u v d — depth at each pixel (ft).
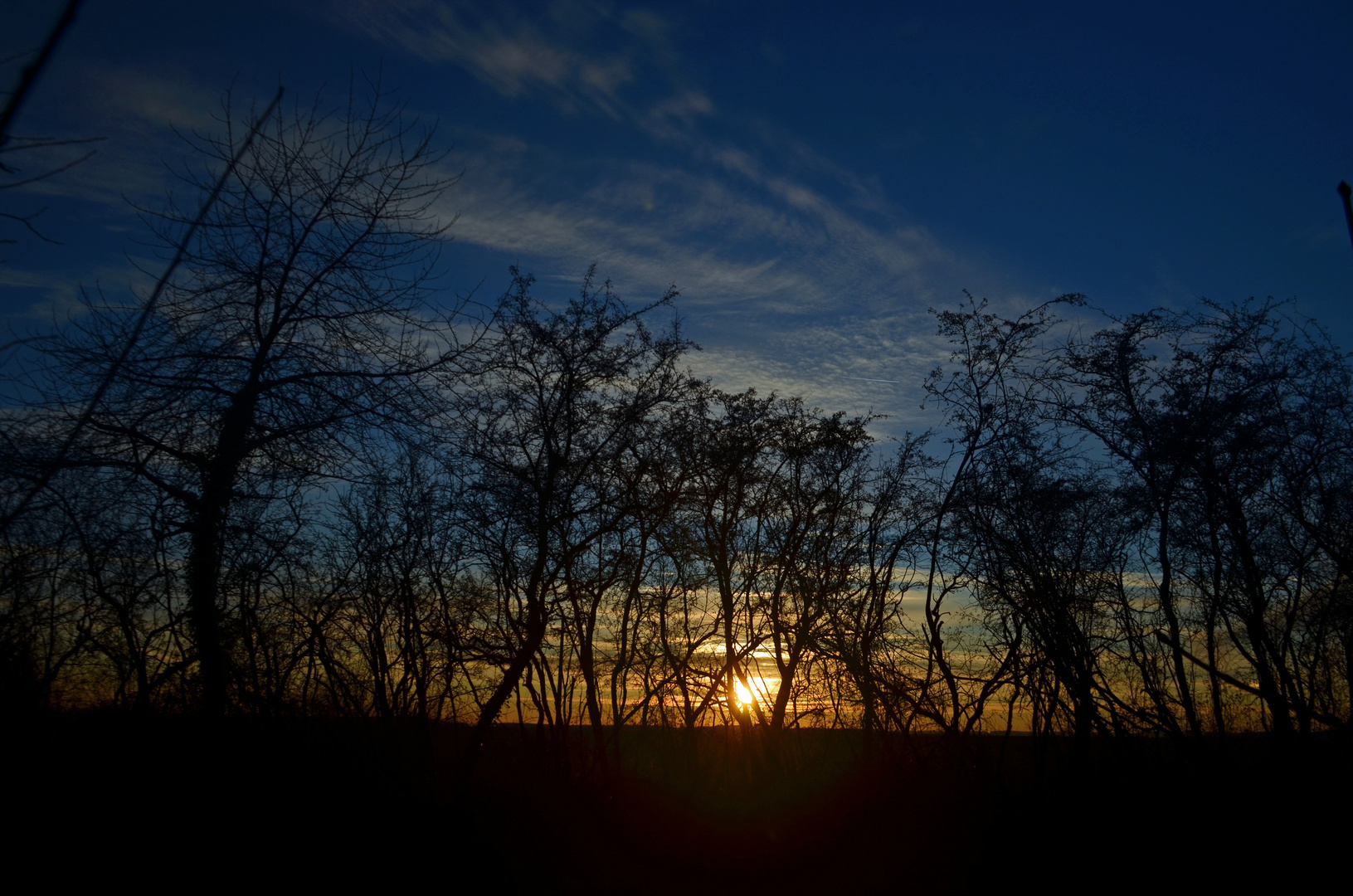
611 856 43.57
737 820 48.91
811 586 59.98
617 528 51.31
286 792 37.09
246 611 39.14
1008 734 52.31
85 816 32.65
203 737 36.86
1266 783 40.81
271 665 40.34
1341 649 47.60
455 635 48.70
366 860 35.63
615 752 55.93
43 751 33.55
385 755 42.68
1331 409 46.16
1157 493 49.49
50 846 30.89
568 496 48.65
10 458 31.12
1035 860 40.01
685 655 59.31
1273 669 45.98
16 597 33.68
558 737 51.65
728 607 60.39
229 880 32.35
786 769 56.75
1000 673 51.55
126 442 35.27
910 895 41.06
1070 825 41.34
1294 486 45.60
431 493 47.24
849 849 45.16
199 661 37.70
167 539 37.06
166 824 33.58
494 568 50.49
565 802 45.98
